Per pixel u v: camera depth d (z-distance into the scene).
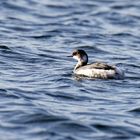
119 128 21.31
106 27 39.22
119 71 27.44
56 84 26.20
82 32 37.41
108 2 46.66
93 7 44.69
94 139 20.30
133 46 34.94
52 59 30.80
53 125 21.30
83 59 28.69
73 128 21.12
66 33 36.94
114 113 22.84
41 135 20.41
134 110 23.19
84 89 25.61
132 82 26.89
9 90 24.94
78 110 23.00
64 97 24.61
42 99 24.22
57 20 40.25
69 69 28.92
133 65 30.48
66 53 32.28
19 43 33.69
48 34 36.31
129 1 47.38
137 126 21.59
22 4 43.56
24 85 25.88
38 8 43.09
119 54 32.81
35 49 32.62
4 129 20.78
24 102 23.59
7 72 27.89
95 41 35.56
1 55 30.88
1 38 34.62
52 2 45.16
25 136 20.27
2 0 43.81
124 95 25.05
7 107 22.88
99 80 27.00
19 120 21.61
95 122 21.70
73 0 46.53
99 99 24.50
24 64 29.61
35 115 22.00
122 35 37.25
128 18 41.94
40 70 28.53
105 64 27.77
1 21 38.56
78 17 41.41
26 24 38.50
